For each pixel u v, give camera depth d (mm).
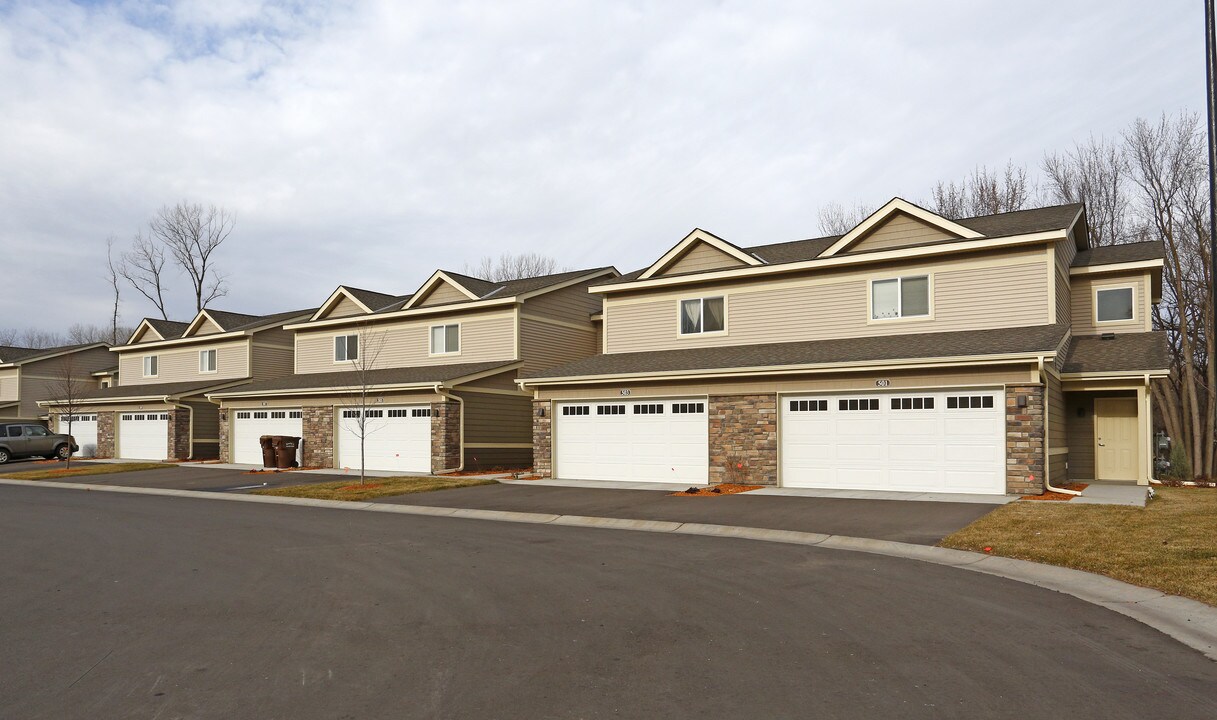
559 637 7125
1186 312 27516
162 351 40281
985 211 35625
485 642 7008
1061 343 16672
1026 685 5707
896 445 17891
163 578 10227
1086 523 12312
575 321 30219
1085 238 23031
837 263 21000
